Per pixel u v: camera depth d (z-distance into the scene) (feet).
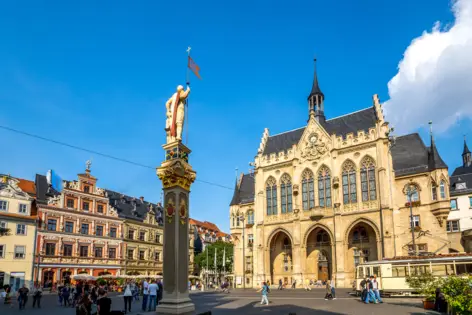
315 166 212.84
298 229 210.79
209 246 360.69
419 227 177.99
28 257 208.85
